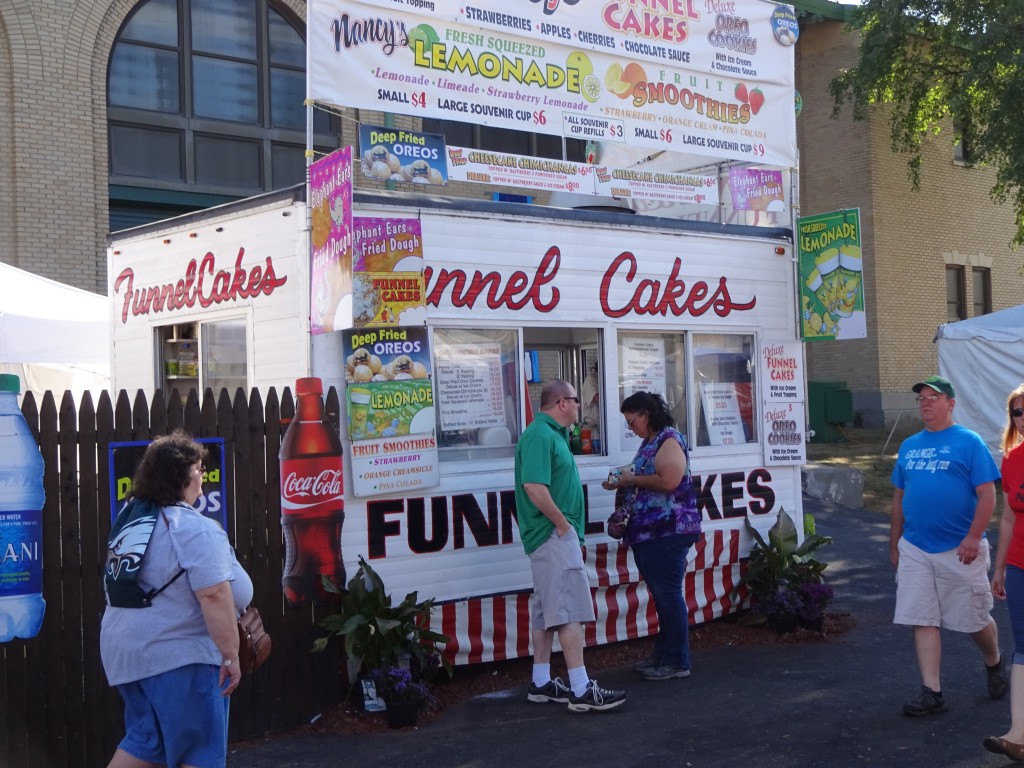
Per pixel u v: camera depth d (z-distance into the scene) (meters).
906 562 5.77
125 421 5.19
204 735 3.76
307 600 5.73
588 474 7.20
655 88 7.66
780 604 7.51
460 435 6.67
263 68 15.81
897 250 22.02
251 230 6.43
